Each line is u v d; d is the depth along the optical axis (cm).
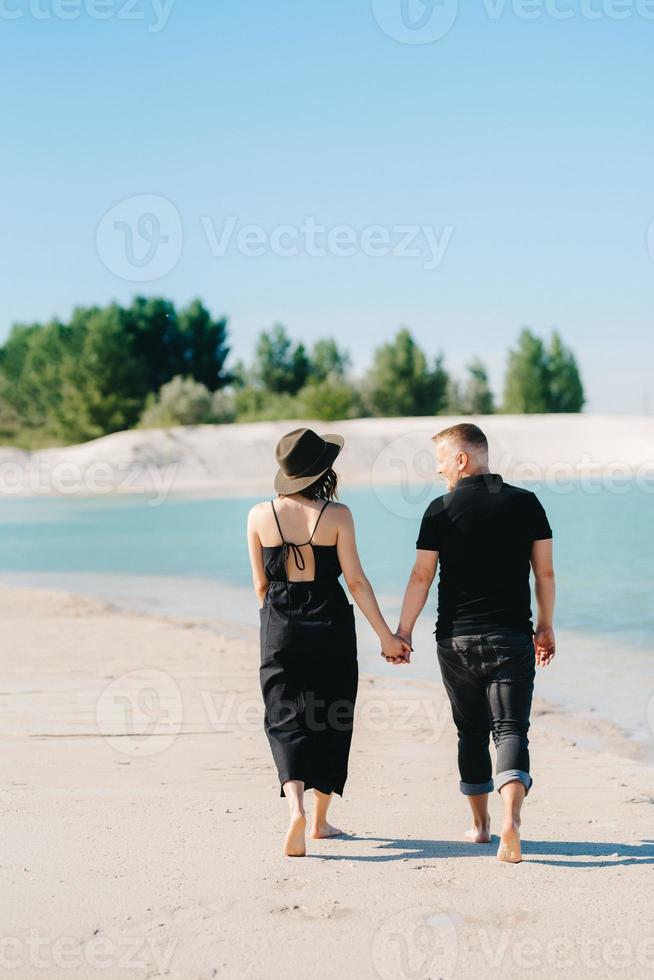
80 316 12794
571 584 1920
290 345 12450
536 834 644
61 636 1530
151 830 640
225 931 481
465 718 635
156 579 2320
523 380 11531
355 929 484
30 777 778
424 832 651
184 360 13100
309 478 625
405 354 11200
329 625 624
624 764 834
